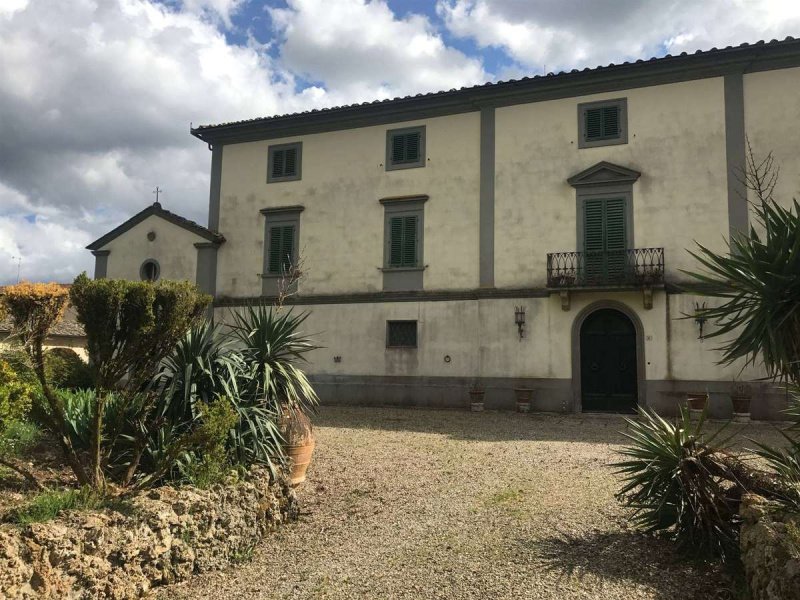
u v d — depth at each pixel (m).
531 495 7.03
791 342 4.32
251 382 6.98
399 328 18.05
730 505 4.83
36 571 3.80
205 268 20.11
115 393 6.32
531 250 16.69
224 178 20.72
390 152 18.72
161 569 4.69
